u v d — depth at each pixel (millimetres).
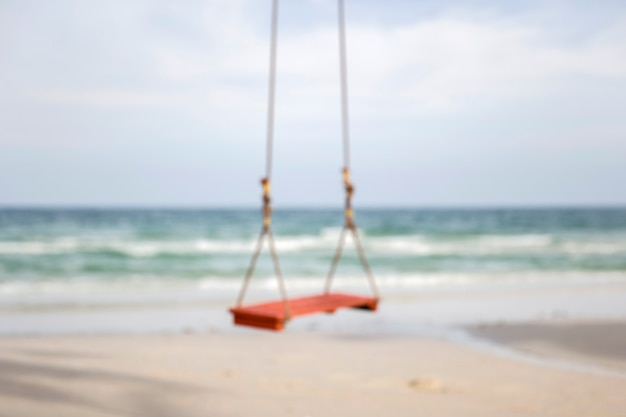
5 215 76375
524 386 8430
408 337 12203
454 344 11547
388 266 28766
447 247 37594
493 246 38281
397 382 8570
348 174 7090
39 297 18000
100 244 35219
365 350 10875
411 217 86438
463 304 16922
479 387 8336
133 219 68500
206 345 11078
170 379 8406
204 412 6945
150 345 10977
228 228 53094
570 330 12641
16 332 12484
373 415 6887
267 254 33094
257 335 12234
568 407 7438
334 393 7863
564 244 39625
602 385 8578
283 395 7711
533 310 15969
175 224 58688
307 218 79188
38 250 32219
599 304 17109
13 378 8312
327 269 27391
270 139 6379
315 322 14039
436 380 8656
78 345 10836
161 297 18203
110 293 19203
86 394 7602
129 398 7469
